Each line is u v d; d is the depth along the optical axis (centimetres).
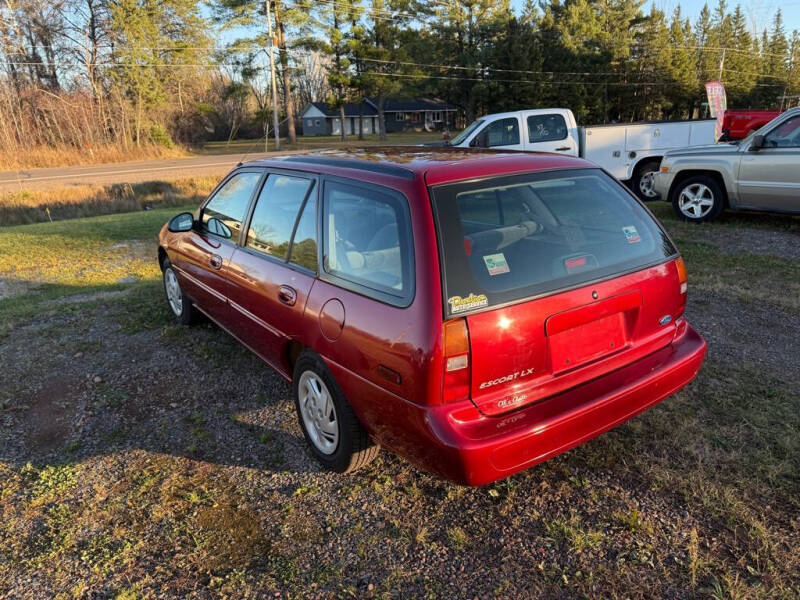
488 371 239
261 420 372
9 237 1024
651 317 296
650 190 1209
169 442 351
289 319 317
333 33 4566
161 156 3766
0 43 3831
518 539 263
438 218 245
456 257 239
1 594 242
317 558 257
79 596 240
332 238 295
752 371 412
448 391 233
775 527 263
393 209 258
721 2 7031
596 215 303
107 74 3878
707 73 5878
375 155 320
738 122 2038
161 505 294
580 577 240
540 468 312
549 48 4841
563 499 288
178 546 266
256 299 355
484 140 1182
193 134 4450
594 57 4969
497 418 244
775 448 321
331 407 304
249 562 256
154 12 4119
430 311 231
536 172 289
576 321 262
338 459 304
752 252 732
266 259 350
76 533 276
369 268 266
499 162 286
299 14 4338
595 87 5006
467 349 232
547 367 257
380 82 4691
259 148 4428
